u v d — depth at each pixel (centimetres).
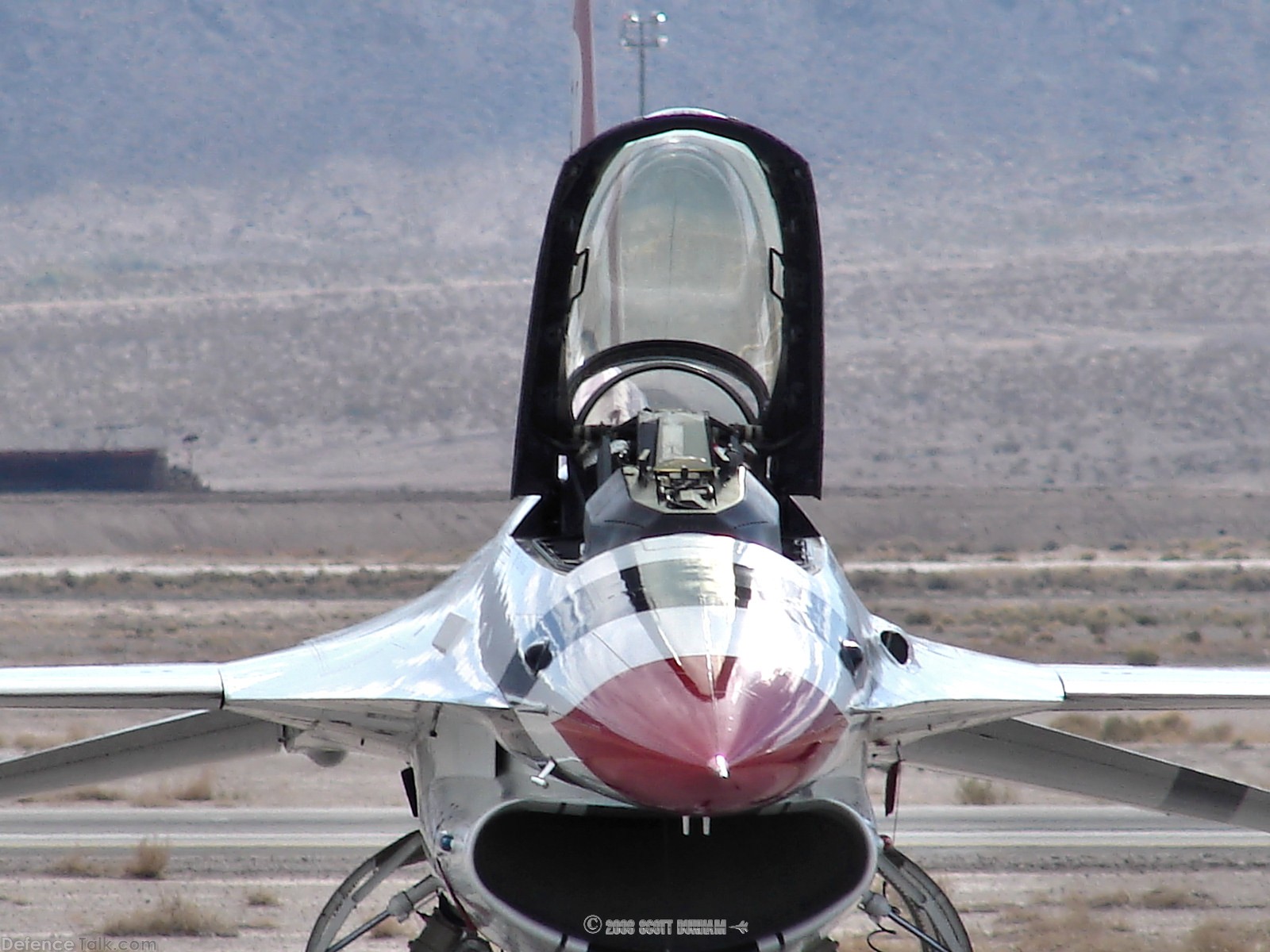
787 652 3178
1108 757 4281
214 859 7269
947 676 3684
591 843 3259
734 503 3497
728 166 3794
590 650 3192
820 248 3834
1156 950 5797
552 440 3906
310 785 9550
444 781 3500
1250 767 10388
